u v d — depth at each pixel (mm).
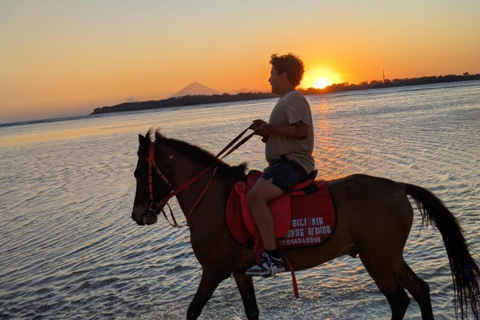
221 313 5996
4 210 13703
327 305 5832
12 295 7301
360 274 6652
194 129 40219
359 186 4660
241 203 4680
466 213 8789
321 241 4504
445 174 12367
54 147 37719
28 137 60406
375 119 34375
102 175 18688
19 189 17375
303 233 4508
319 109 59375
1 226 11773
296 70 4707
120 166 20844
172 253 8398
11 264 8781
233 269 4871
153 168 5141
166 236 9453
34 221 11961
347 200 4578
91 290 7172
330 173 14258
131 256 8492
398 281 4656
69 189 16203
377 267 4602
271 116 4711
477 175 11836
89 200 13875
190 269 7527
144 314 6184
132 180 16609
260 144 23500
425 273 6414
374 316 5441
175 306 6289
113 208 12461
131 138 38562
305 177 4676
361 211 4535
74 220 11625
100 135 48031
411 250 7379
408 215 4594
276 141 4688
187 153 5148
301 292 6281
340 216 4539
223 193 4953
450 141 18406
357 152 17875
